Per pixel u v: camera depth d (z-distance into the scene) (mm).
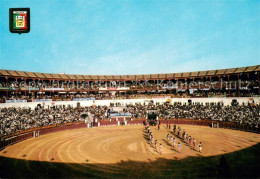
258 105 54656
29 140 35312
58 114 54406
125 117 59938
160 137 37094
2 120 40688
